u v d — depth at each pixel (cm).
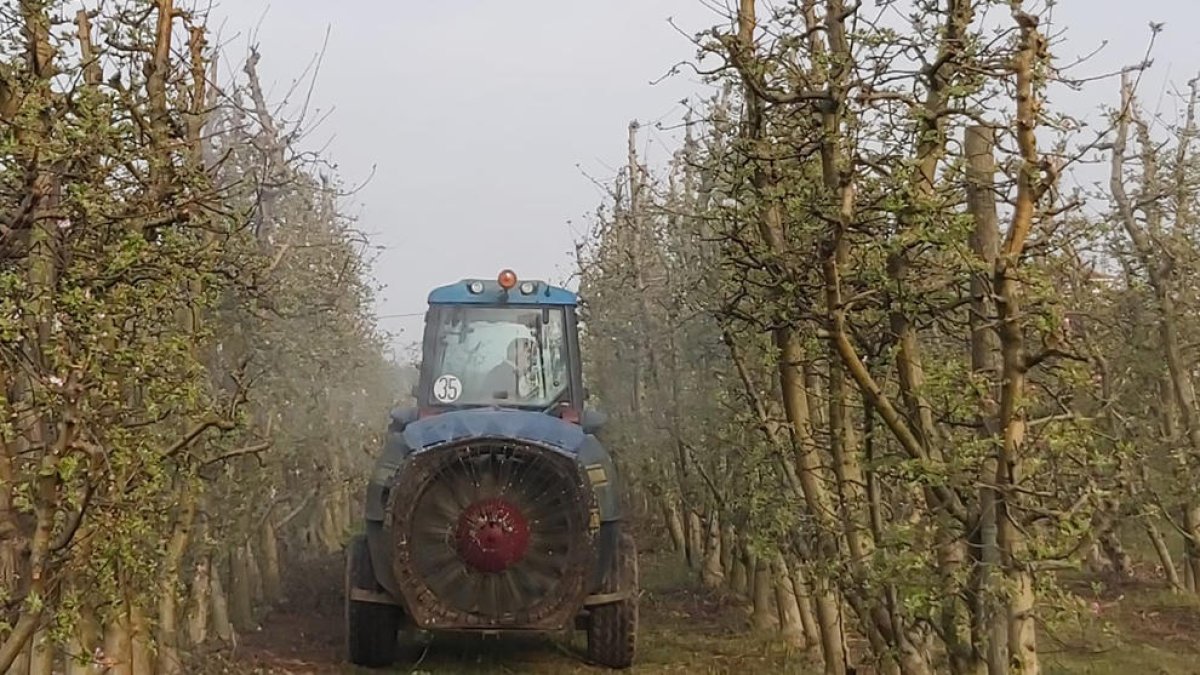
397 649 966
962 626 452
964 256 425
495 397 947
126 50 522
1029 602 420
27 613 383
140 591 562
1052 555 409
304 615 1199
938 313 479
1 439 398
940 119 468
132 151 434
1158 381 1159
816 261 484
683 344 1080
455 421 856
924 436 468
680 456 1189
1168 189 1112
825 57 481
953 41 457
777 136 527
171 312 516
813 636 913
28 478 400
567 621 815
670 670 909
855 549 514
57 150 393
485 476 812
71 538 395
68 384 378
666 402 1189
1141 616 1134
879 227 473
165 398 433
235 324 837
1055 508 429
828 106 486
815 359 534
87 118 405
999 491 420
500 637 1027
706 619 1131
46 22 434
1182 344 1146
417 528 809
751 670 895
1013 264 414
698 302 848
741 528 1015
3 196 418
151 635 641
